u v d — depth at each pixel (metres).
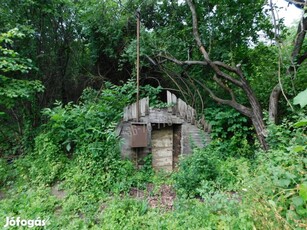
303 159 2.41
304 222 1.75
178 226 2.90
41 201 3.80
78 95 8.41
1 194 4.40
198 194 4.01
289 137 4.11
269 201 2.03
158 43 6.85
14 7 5.71
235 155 5.34
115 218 3.29
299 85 5.16
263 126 5.16
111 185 4.39
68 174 4.52
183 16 7.62
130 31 7.57
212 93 6.25
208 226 2.61
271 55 6.39
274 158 3.41
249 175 3.19
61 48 7.80
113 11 7.11
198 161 4.41
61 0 6.42
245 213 2.27
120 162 4.74
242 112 5.63
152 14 7.74
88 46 8.07
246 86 5.59
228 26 6.41
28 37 6.09
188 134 5.68
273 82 6.11
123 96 5.61
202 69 7.13
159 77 7.89
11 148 6.53
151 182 4.90
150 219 3.23
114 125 4.88
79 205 3.77
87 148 4.72
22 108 6.50
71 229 3.10
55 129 5.14
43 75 7.06
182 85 7.44
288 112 5.38
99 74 8.43
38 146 5.14
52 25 7.26
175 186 4.37
